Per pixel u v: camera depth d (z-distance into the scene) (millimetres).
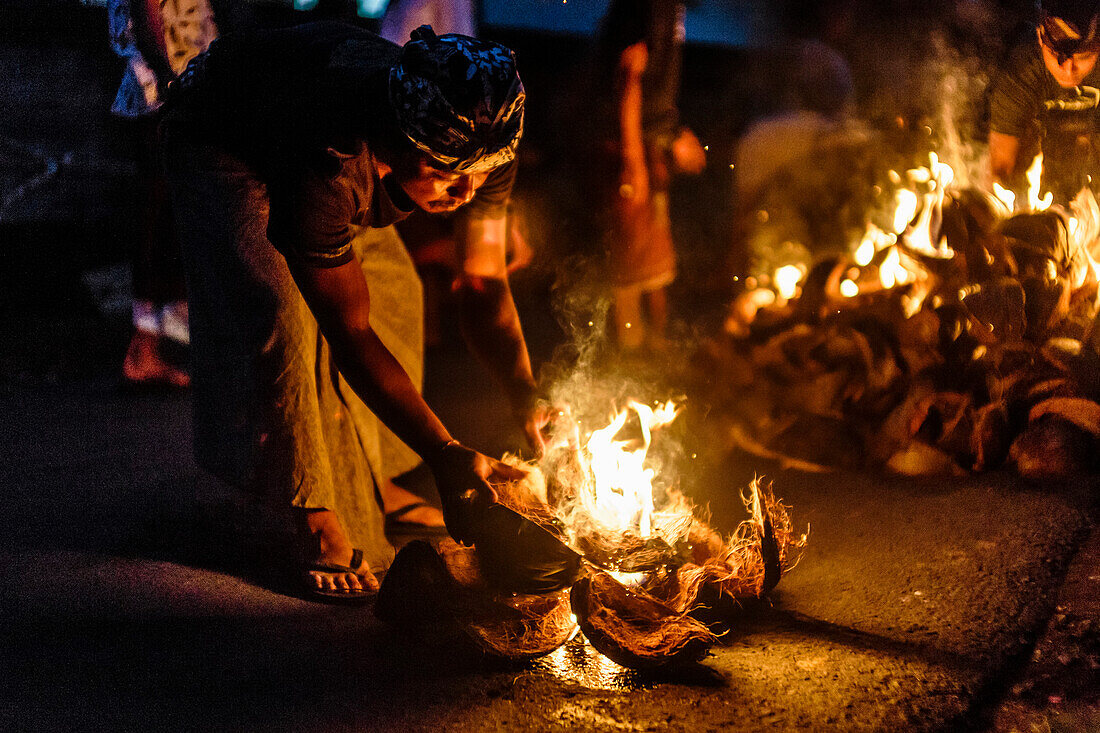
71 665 2299
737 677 2176
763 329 3863
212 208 2568
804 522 3051
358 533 2797
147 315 4859
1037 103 3846
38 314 6730
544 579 2115
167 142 2613
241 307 2592
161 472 3707
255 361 2600
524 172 6871
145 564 2887
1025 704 2047
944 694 2096
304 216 2189
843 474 3449
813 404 3607
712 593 2293
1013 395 3404
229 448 2697
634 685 2156
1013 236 3514
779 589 2619
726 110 8469
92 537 3096
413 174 2180
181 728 2039
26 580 2777
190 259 2668
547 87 7402
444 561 2355
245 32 2531
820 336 3682
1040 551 2740
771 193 5738
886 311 3537
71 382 5141
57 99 6859
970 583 2588
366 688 2180
